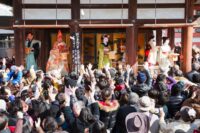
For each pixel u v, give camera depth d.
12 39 37.84
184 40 22.08
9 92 11.68
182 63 22.11
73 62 21.41
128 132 8.90
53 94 11.29
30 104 10.67
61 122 9.51
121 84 13.17
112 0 21.53
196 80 14.64
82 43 23.69
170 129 8.67
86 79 13.20
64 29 24.78
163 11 21.62
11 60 25.38
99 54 23.38
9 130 8.27
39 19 21.66
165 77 13.71
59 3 21.55
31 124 9.36
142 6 21.56
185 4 21.52
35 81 13.80
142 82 12.31
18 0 21.58
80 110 9.25
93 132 8.64
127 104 10.00
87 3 21.53
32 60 22.72
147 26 21.73
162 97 10.70
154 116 9.19
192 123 8.59
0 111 9.31
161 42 26.12
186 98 11.06
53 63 22.14
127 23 21.50
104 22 21.55
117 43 24.22
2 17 21.81
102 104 10.45
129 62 21.55
